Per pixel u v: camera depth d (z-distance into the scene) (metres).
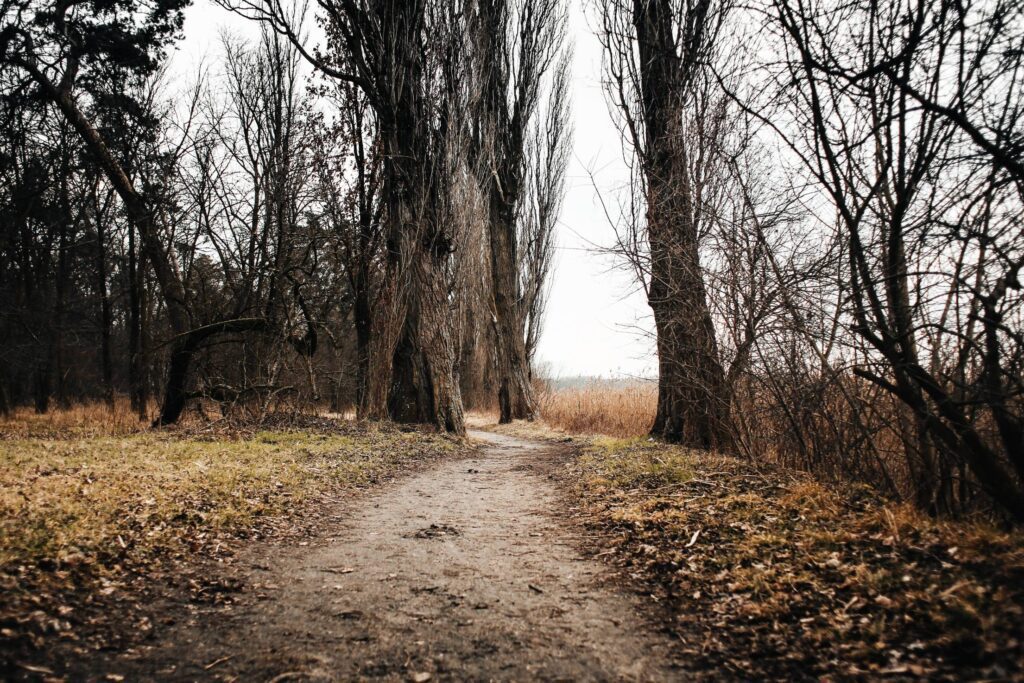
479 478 10.44
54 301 26.09
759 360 8.53
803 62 5.02
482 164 21.81
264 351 17.23
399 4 16.36
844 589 3.89
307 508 7.30
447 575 4.98
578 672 3.36
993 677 2.72
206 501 6.71
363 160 21.16
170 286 18.75
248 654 3.54
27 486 6.50
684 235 9.83
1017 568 3.51
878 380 5.20
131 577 4.61
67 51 19.17
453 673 3.35
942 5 4.43
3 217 21.36
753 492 6.65
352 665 3.42
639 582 4.79
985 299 4.50
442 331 17.47
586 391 23.91
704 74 9.33
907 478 6.71
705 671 3.33
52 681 3.11
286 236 19.11
